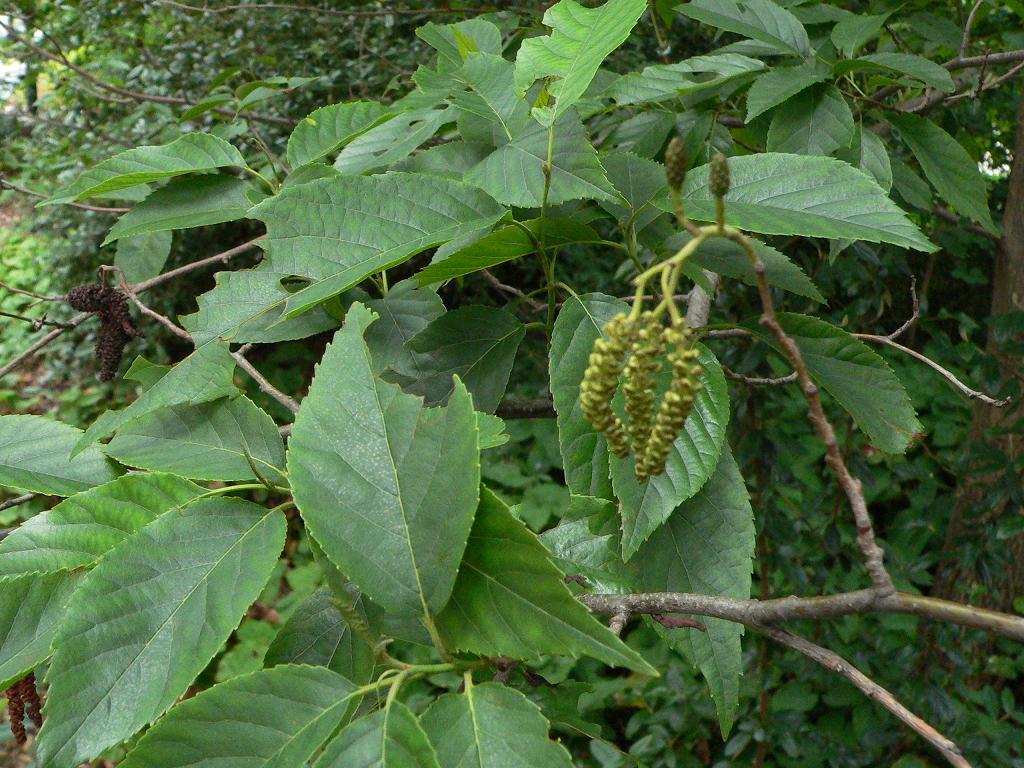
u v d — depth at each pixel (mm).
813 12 705
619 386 442
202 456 461
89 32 1938
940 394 1696
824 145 593
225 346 476
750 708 1278
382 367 517
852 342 476
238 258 2080
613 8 428
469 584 367
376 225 468
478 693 358
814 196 457
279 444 470
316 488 376
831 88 602
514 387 1752
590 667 1479
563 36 445
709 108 695
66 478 476
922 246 427
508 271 1943
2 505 561
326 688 364
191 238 2043
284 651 437
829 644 1204
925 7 951
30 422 490
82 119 2025
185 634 394
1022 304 1084
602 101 703
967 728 1174
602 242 515
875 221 439
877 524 1615
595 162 475
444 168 549
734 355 1054
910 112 642
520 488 1869
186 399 467
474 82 558
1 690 397
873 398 476
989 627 315
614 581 450
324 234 464
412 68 1604
